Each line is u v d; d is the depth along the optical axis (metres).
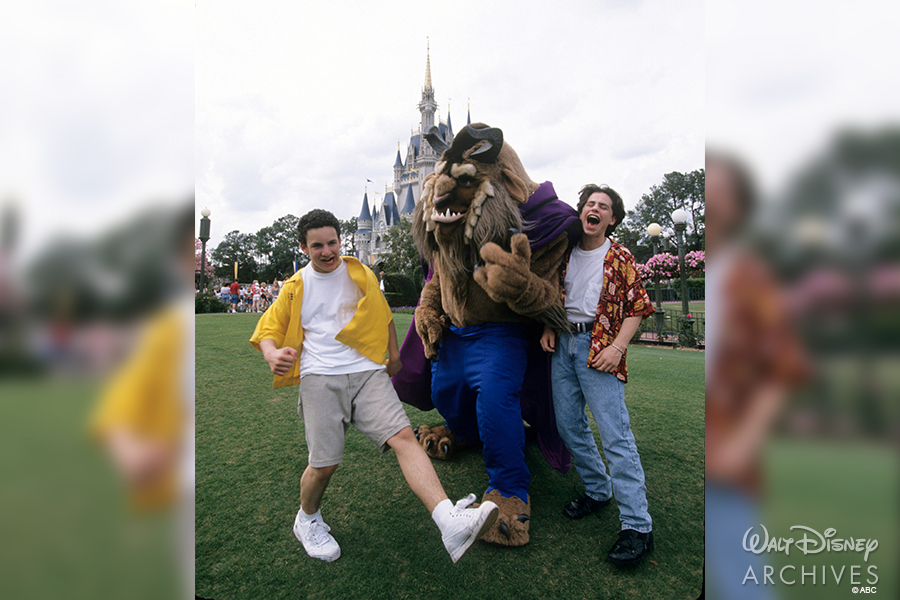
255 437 3.46
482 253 2.38
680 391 4.95
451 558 1.97
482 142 2.50
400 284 20.92
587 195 2.48
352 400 2.17
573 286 2.46
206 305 13.81
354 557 2.13
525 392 2.89
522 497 2.42
